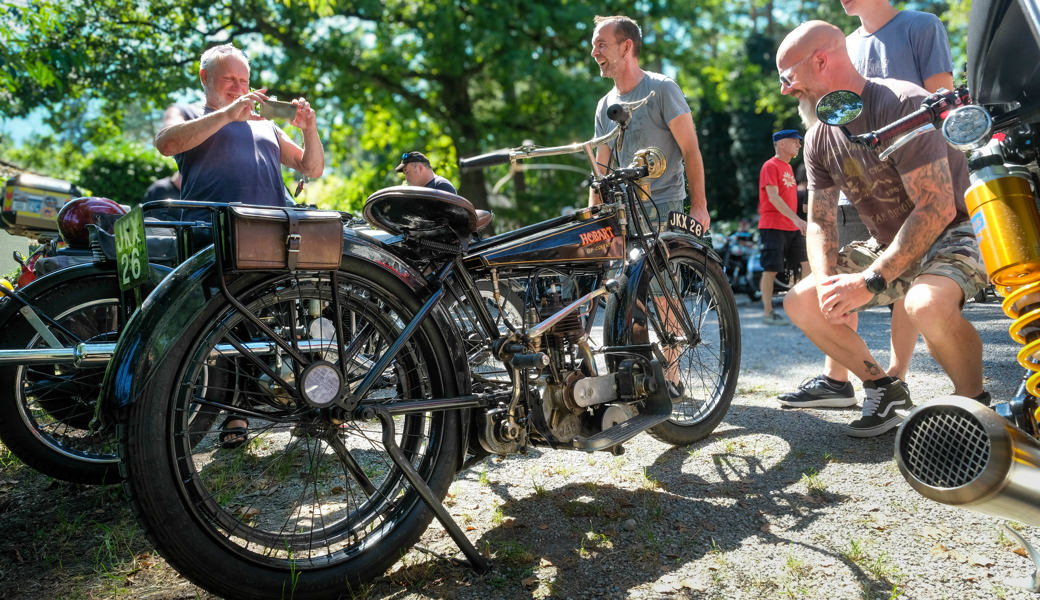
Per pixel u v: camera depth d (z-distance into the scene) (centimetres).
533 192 1830
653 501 261
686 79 1977
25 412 281
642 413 284
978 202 152
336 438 214
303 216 194
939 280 282
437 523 249
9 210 414
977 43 171
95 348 242
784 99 3028
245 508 253
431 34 1583
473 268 245
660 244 320
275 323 225
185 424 186
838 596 193
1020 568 202
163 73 1520
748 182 3153
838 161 318
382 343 234
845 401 372
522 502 266
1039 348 145
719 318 349
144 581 214
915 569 204
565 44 1673
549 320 252
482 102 1880
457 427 229
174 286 185
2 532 252
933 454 148
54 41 1001
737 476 284
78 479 287
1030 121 162
